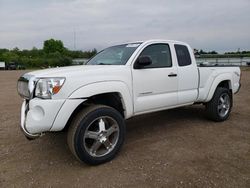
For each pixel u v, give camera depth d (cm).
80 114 347
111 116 367
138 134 495
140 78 416
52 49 9181
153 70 436
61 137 480
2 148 430
